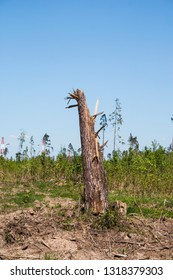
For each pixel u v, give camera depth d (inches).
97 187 485.7
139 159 816.9
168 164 855.1
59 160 945.5
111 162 864.9
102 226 429.7
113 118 1504.7
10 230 408.2
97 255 359.9
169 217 512.4
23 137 1596.9
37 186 816.3
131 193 723.4
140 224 452.1
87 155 493.7
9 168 954.1
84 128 502.3
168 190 730.2
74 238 396.2
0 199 639.1
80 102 509.4
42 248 372.2
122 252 368.2
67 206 542.0
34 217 466.3
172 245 389.7
